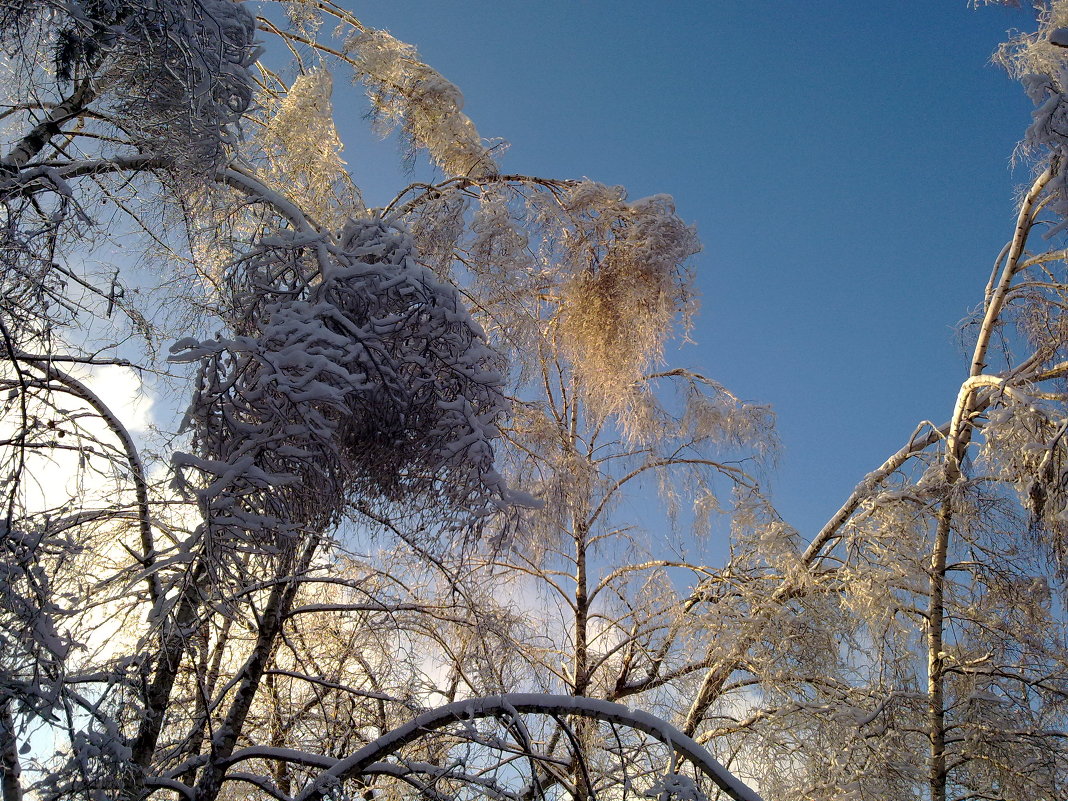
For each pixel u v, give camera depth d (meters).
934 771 6.38
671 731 4.54
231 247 4.04
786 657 6.68
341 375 3.11
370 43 6.50
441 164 6.97
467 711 4.49
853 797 6.15
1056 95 4.79
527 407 6.88
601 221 6.67
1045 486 5.39
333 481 3.39
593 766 6.15
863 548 6.96
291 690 6.60
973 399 6.59
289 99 5.82
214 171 4.04
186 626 4.00
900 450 7.29
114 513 4.27
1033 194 5.92
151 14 3.34
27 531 3.46
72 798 3.42
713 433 7.55
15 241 3.37
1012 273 6.38
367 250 3.48
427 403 3.45
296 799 4.46
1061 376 6.32
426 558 4.57
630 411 7.65
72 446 3.97
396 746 4.50
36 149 3.99
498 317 6.58
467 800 5.12
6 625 3.11
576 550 7.25
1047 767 6.55
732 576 7.24
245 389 3.27
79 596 3.83
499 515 3.98
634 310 6.60
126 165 4.30
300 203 5.88
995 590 6.74
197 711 5.31
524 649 6.12
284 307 3.41
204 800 4.40
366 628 5.81
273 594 4.93
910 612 7.02
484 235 6.16
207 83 3.58
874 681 7.02
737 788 4.46
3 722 3.25
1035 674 6.85
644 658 7.27
